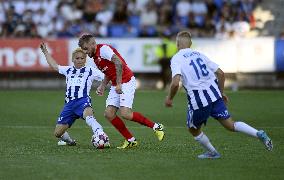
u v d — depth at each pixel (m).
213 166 25.86
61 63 65.88
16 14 72.31
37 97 58.97
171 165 26.06
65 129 31.66
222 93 27.47
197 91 26.52
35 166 25.89
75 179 23.36
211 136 35.81
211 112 26.86
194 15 74.44
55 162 26.78
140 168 25.41
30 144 32.66
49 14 75.81
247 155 28.77
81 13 75.38
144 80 67.38
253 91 64.75
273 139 34.78
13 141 33.81
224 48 66.50
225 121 27.12
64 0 76.38
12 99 57.22
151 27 72.50
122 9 75.12
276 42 66.56
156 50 66.31
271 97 59.31
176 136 35.94
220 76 27.06
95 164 26.28
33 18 75.06
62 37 70.94
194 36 72.06
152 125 30.91
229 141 33.72
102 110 49.75
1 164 26.38
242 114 47.66
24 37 70.50
